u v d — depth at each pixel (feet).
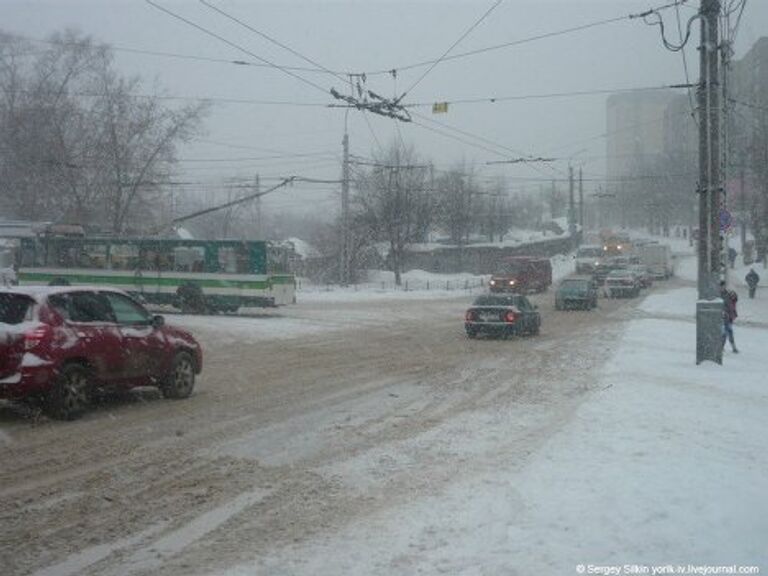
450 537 20.10
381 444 31.30
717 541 19.57
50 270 122.62
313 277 197.36
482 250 233.35
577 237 303.89
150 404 40.22
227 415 37.47
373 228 192.54
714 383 47.39
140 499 23.80
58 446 30.42
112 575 17.92
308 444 31.32
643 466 26.73
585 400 41.09
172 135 161.27
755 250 236.22
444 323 97.91
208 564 18.54
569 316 111.65
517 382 48.96
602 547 19.19
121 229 157.58
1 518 21.95
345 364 58.08
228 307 109.29
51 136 154.30
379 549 19.35
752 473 26.04
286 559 18.80
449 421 36.22
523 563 18.20
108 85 158.71
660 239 366.02
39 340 34.12
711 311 56.13
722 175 69.46
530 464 27.40
